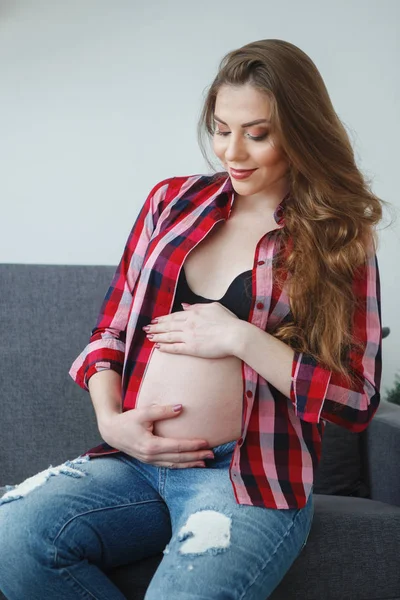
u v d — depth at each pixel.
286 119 1.46
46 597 1.36
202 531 1.33
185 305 1.53
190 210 1.64
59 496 1.41
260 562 1.34
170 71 2.85
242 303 1.52
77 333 2.18
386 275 2.99
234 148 1.47
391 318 2.99
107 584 1.40
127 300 1.67
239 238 1.56
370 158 2.97
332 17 2.94
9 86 2.77
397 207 2.98
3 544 1.36
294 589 1.53
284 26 2.92
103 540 1.42
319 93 1.53
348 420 1.49
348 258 1.53
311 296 1.51
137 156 2.85
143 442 1.47
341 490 2.09
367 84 2.97
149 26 2.84
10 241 2.79
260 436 1.48
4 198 2.78
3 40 2.76
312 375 1.46
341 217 1.54
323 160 1.52
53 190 2.80
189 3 2.86
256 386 1.49
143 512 1.47
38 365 2.14
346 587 1.56
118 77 2.82
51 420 2.13
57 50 2.79
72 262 2.82
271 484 1.45
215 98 1.59
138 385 1.54
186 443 1.47
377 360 1.55
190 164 2.87
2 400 2.11
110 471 1.50
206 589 1.27
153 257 1.58
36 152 2.79
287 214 1.56
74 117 2.80
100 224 2.83
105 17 2.81
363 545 1.57
